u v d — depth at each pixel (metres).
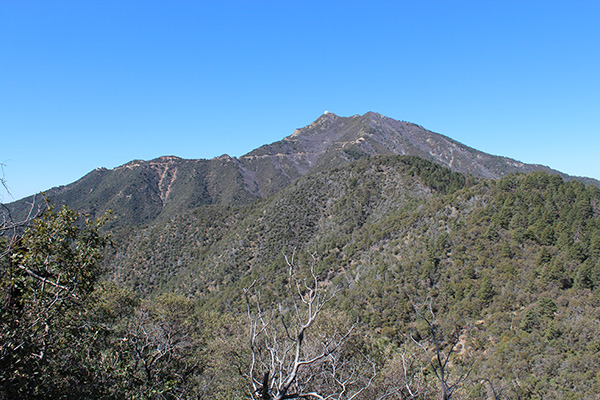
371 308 40.31
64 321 8.06
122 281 79.75
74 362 8.08
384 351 18.67
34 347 6.60
